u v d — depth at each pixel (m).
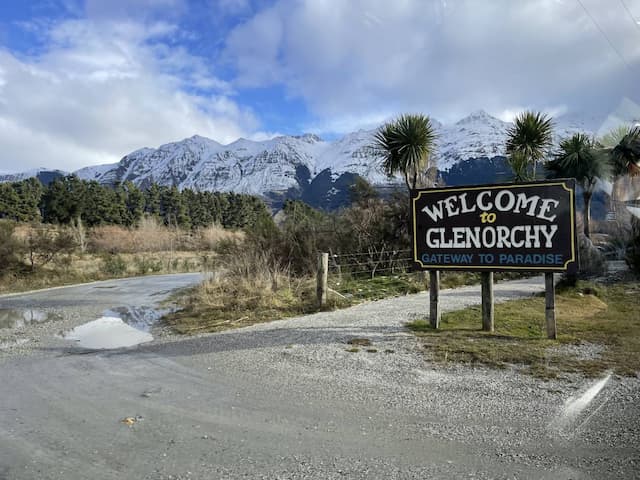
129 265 23.16
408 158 11.80
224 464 2.71
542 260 5.32
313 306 8.44
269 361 5.02
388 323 6.65
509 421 3.21
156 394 4.05
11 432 3.25
